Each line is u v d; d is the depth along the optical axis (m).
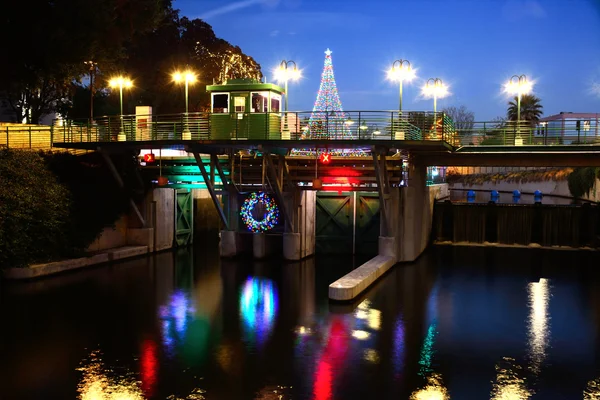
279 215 36.03
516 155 35.09
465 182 77.50
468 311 24.59
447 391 16.33
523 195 62.41
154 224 38.22
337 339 20.64
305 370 17.70
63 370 17.56
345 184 34.34
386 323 22.72
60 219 31.20
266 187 35.47
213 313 23.94
